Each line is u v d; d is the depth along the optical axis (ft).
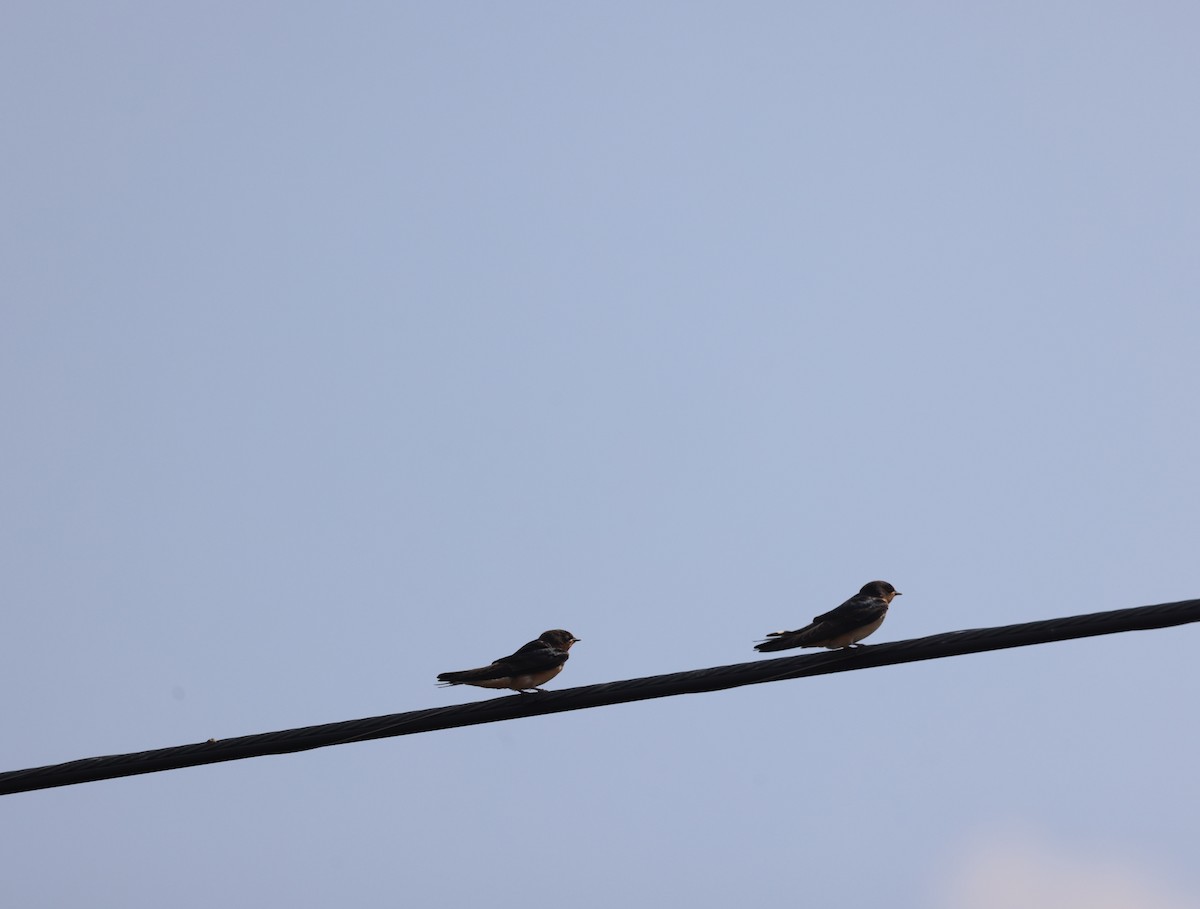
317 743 56.39
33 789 58.49
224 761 57.21
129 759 57.82
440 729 56.39
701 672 53.93
